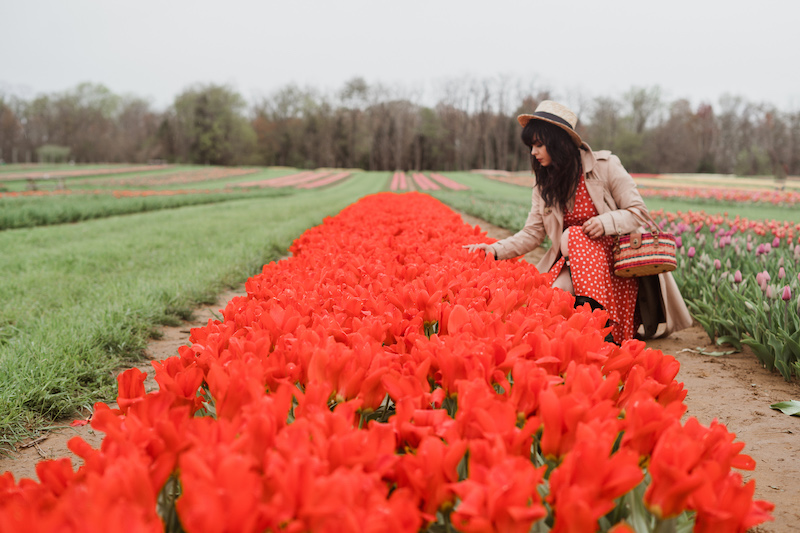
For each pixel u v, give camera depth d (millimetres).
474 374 1397
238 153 93625
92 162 100375
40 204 20984
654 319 3764
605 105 89750
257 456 1075
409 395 1335
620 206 3529
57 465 1094
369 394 1426
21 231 13562
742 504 965
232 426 1089
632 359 1622
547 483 1183
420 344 1649
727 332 4496
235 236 11250
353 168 98438
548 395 1135
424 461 1022
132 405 1360
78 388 3355
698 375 3812
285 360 1565
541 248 10000
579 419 1140
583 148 3541
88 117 100188
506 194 38844
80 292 6090
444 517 1078
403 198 15531
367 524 831
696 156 87000
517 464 1002
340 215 8109
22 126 100562
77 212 18547
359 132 97750
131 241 10516
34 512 803
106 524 748
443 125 97688
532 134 3484
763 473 2479
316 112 98312
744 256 5895
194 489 851
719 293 4609
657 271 3400
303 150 98625
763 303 4008
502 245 3850
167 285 5883
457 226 5945
